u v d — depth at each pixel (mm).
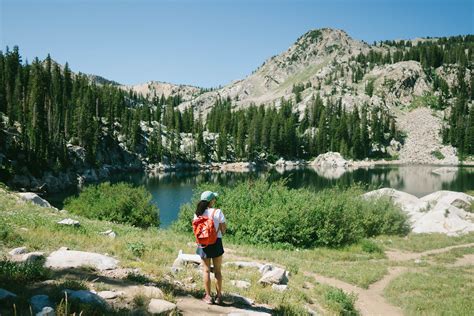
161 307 7184
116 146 151125
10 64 149375
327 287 14312
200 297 8648
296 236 25141
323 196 29109
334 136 199250
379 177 117688
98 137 140000
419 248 25609
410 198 40062
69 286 7664
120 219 32625
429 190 82188
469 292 15828
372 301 14867
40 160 93312
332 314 11141
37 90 117312
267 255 19281
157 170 153250
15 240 11430
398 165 184125
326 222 25406
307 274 17391
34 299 6645
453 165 182625
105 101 172250
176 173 141125
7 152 88562
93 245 12883
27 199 24250
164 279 9578
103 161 138000
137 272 9609
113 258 10703
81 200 34688
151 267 10250
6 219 14484
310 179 110438
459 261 22250
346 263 21156
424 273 19156
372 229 29891
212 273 11469
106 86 190750
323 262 20844
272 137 185750
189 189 84875
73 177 105125
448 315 13180
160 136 162750
